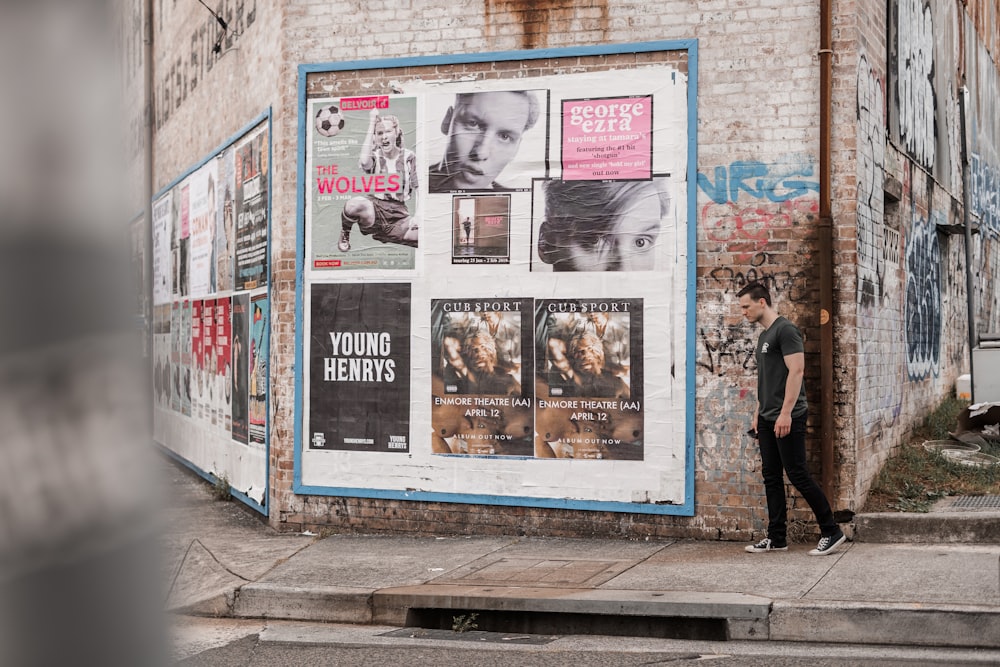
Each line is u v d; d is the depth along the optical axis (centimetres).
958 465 916
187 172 1415
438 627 668
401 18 908
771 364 753
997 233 1800
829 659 541
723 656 555
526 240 872
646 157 844
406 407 905
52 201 108
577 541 845
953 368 1397
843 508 791
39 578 107
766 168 818
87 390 110
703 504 829
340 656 582
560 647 591
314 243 931
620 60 850
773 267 816
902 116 1028
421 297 900
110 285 112
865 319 840
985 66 1681
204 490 1212
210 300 1280
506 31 878
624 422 847
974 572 653
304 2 938
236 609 708
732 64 825
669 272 838
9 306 105
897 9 999
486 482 880
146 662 116
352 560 796
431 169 898
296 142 942
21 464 105
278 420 953
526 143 873
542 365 866
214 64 1277
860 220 820
